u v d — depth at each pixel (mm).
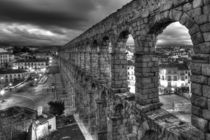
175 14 9297
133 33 13438
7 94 76938
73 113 41000
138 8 12633
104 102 22031
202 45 7762
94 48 25672
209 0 7285
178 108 24109
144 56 12320
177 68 64688
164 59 93312
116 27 16328
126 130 15172
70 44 56562
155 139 11195
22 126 31203
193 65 8250
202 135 7828
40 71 150000
